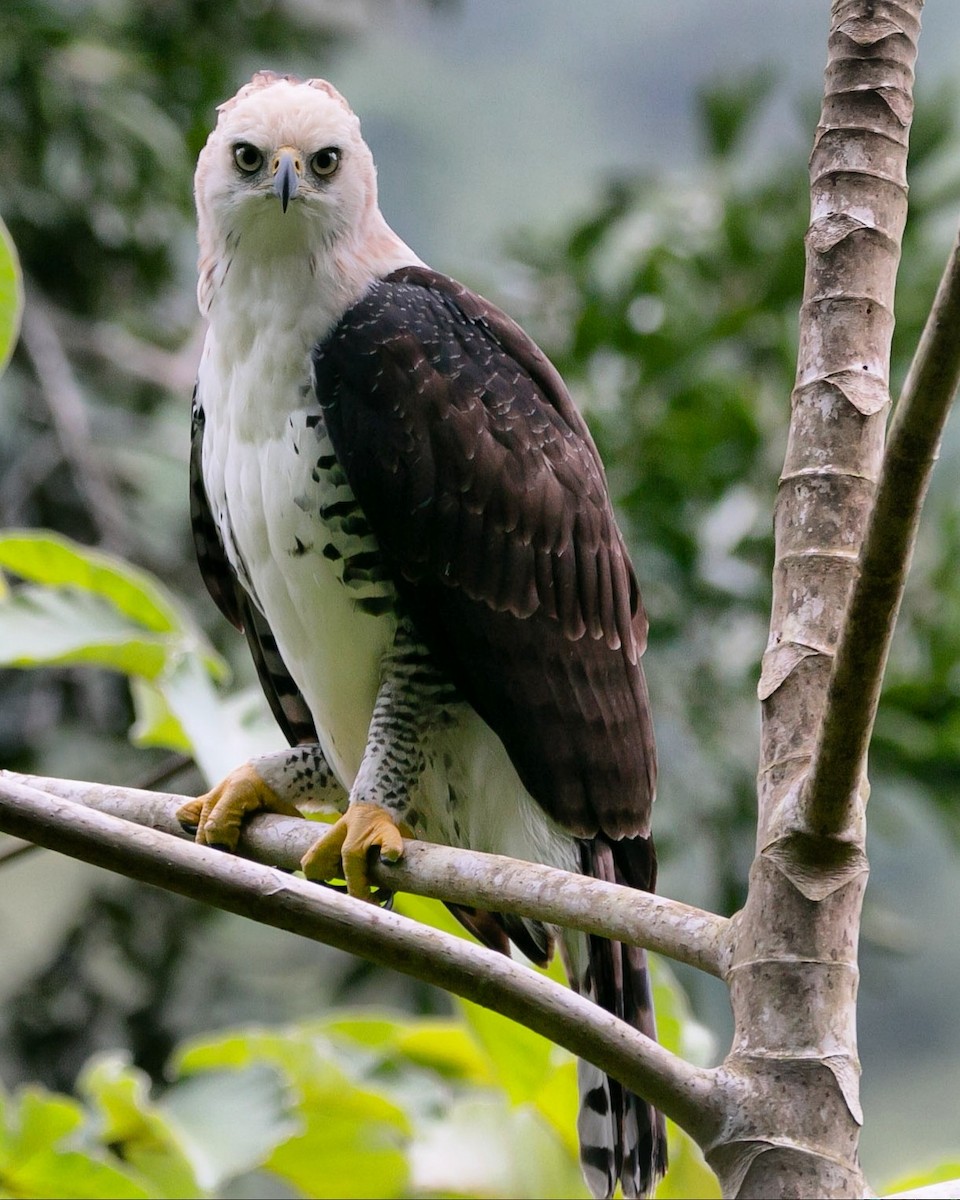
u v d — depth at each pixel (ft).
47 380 47.37
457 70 122.01
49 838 15.87
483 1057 27.27
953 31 95.45
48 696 46.78
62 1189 23.20
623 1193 22.77
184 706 25.25
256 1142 23.58
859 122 16.85
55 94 47.39
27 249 49.03
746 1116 14.65
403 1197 27.43
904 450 13.37
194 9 50.19
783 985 15.05
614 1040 14.67
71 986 45.52
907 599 42.75
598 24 130.52
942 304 12.96
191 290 52.65
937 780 42.11
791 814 15.30
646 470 44.09
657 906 16.11
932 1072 75.20
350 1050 27.43
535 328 47.55
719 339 45.60
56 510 47.37
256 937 48.73
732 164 49.06
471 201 106.93
